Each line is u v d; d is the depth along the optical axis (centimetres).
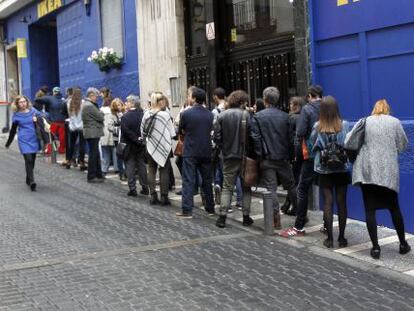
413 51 747
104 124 1205
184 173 873
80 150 1330
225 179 811
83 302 526
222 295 540
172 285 568
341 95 854
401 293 546
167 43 1298
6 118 2236
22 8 2172
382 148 639
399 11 757
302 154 745
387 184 634
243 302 522
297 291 551
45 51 2192
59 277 598
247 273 606
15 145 1888
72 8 1767
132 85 1438
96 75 1622
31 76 2167
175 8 1270
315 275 600
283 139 769
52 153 1473
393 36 772
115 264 640
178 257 666
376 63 797
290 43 1007
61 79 1891
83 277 596
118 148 1037
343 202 703
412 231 752
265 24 1064
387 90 785
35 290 560
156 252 687
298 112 812
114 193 1073
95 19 1608
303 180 747
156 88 1345
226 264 638
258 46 1080
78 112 1317
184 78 1275
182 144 905
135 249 699
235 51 1139
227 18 1159
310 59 889
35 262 652
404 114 765
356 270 617
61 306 517
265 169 778
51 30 2202
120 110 1208
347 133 685
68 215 894
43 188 1134
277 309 505
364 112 816
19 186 1158
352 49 832
